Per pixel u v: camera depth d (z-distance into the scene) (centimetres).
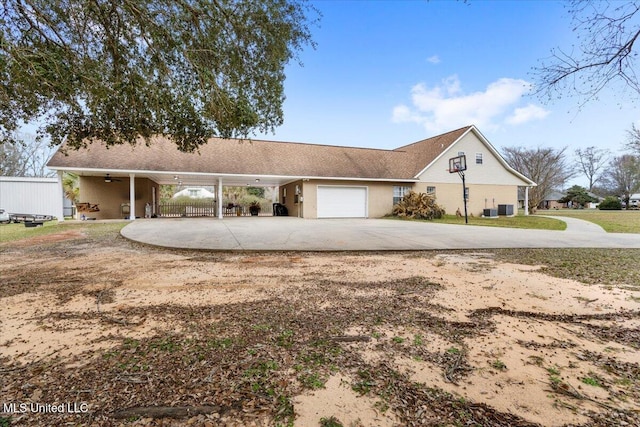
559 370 228
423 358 243
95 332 286
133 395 194
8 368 224
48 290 416
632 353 254
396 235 1010
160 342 265
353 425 170
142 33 457
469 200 2098
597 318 330
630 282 475
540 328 303
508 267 579
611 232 1218
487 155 2134
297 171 1786
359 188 1917
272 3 487
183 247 737
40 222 1331
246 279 479
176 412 178
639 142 1688
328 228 1215
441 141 2159
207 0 450
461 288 438
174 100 526
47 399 190
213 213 2212
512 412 181
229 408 183
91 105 489
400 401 191
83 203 1577
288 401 190
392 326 304
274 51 522
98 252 702
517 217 1992
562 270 555
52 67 396
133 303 365
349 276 502
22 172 2956
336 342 269
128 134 603
